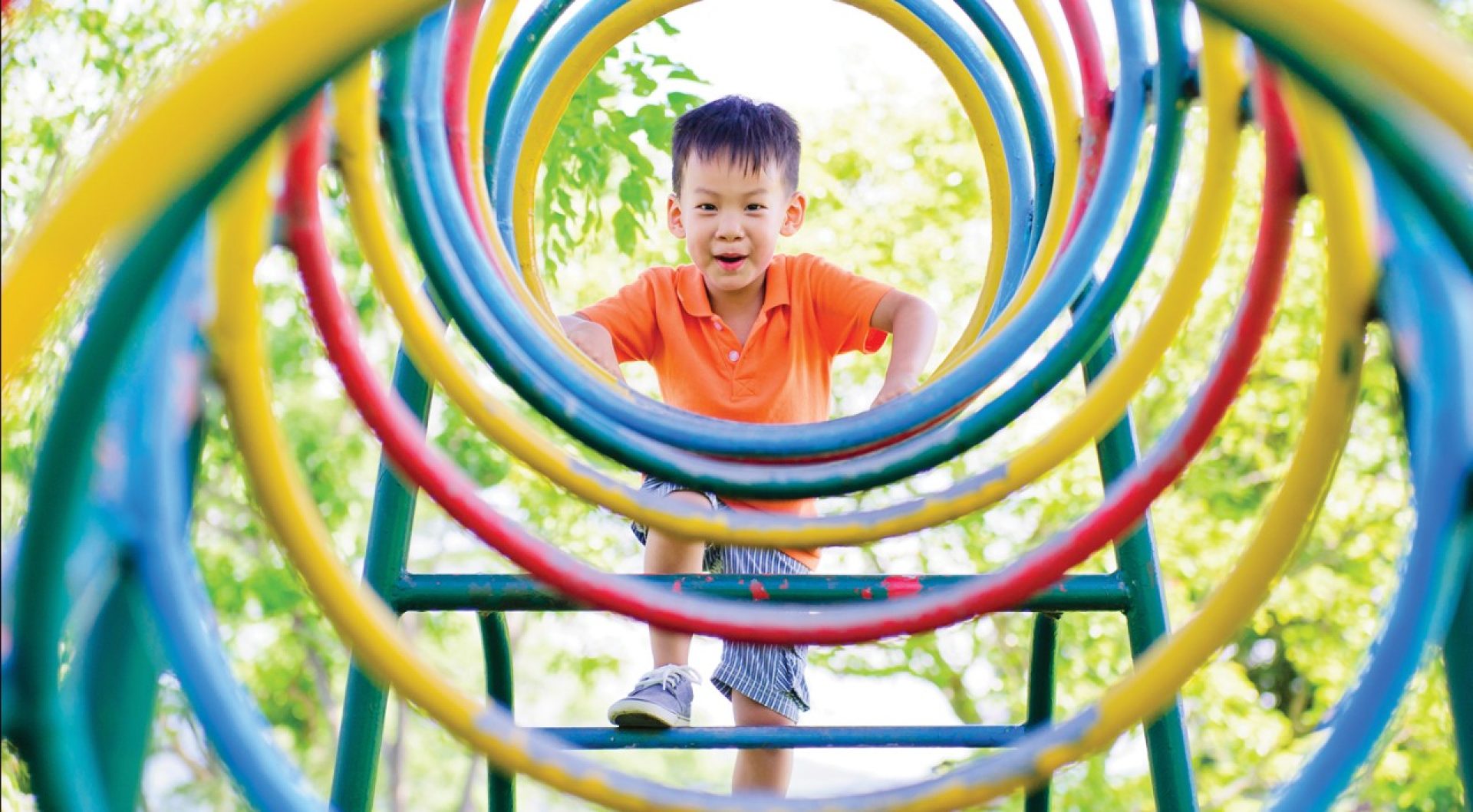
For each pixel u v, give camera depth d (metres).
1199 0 1.10
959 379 2.31
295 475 1.58
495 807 2.61
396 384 2.54
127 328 1.10
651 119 5.82
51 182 3.08
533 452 2.24
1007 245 3.01
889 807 1.70
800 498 2.35
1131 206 7.36
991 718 8.82
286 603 8.38
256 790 1.38
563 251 6.01
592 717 11.54
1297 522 1.64
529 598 2.35
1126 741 7.95
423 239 2.19
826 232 9.10
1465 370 1.47
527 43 2.92
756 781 2.86
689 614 2.04
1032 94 3.00
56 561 1.15
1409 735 6.99
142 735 1.57
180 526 1.39
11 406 1.66
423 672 1.71
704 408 3.08
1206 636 1.66
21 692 1.18
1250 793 8.02
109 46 4.70
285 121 1.06
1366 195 1.54
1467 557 1.51
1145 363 2.13
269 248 1.72
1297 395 8.24
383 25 1.02
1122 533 1.97
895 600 2.06
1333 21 1.05
